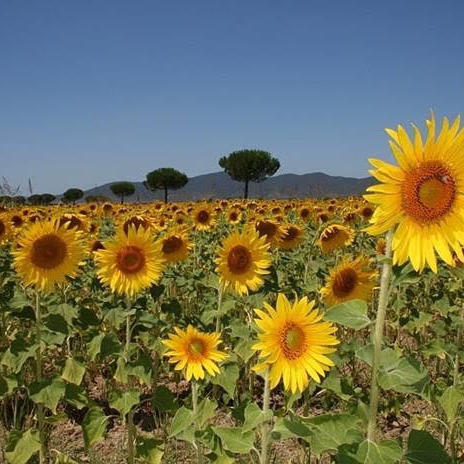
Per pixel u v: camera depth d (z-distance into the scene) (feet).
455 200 3.31
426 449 3.76
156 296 8.35
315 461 6.45
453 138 3.29
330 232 10.37
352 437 3.92
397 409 7.16
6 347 8.42
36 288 6.44
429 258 3.30
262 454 4.51
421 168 3.31
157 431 7.63
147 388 8.97
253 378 8.57
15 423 7.30
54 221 6.56
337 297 6.23
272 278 8.28
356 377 8.17
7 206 21.93
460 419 5.87
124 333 10.03
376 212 3.38
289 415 4.97
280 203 29.58
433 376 8.79
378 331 3.76
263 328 4.12
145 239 6.98
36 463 6.65
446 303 8.86
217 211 24.53
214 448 5.20
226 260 7.25
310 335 4.06
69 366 6.28
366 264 6.21
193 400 5.60
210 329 8.18
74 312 7.07
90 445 5.89
